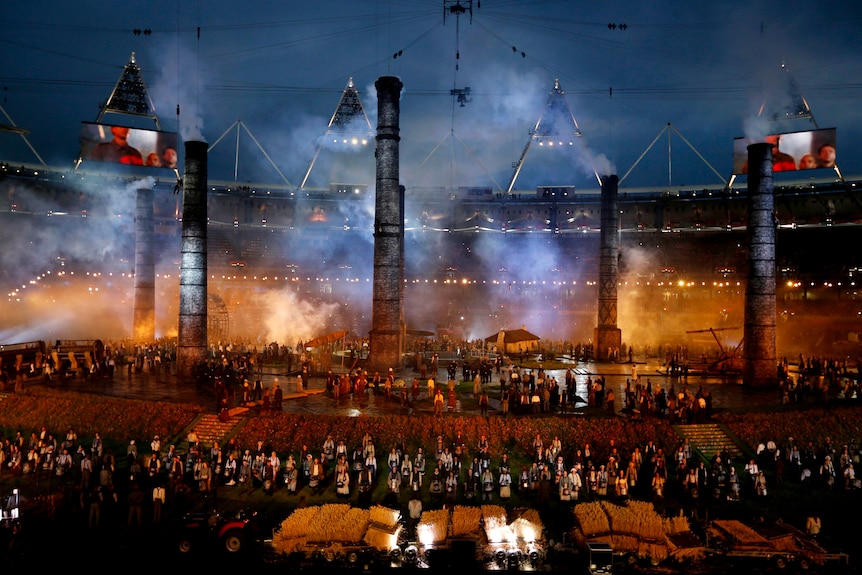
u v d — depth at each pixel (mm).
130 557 23344
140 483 30672
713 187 86438
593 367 57125
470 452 34156
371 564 23438
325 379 49250
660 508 28391
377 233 49156
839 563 23578
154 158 52250
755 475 30781
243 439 34594
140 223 66438
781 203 83188
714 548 24250
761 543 23953
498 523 25281
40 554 23375
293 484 29906
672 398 37062
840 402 41750
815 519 25969
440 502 29391
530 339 62281
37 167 76250
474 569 23266
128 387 44750
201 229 49406
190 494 29891
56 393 41656
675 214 84562
